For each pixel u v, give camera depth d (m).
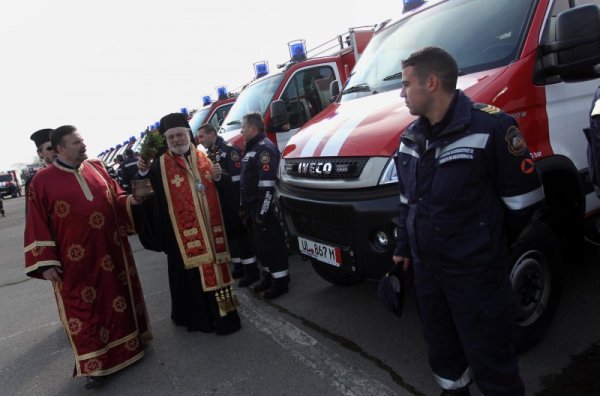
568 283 3.37
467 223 1.63
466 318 1.70
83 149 3.03
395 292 1.98
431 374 2.55
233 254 4.78
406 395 2.39
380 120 2.65
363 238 2.37
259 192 3.68
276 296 4.02
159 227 3.40
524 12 2.77
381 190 2.33
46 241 2.89
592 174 1.96
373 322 3.28
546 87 2.67
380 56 3.63
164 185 3.37
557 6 2.82
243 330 3.50
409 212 1.82
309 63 6.07
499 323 1.68
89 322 3.00
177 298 3.65
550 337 2.71
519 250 2.32
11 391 3.17
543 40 2.68
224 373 2.92
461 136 1.59
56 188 2.94
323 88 6.14
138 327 3.39
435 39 3.19
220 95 9.66
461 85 2.55
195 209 3.39
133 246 7.68
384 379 2.57
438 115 1.64
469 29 3.00
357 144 2.56
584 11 2.28
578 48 2.37
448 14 3.30
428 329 1.92
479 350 1.71
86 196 3.02
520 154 1.60
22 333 4.26
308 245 2.91
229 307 3.47
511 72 2.53
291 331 3.35
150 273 5.68
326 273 3.76
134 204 3.29
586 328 2.76
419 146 1.72
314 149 2.86
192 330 3.63
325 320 3.43
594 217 3.28
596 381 2.26
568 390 2.23
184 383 2.88
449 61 1.60
